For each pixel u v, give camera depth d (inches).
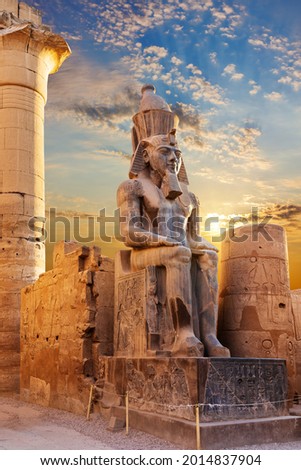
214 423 225.3
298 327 350.9
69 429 272.1
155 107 311.0
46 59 524.7
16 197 478.0
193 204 303.6
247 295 309.4
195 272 287.9
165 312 273.0
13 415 325.1
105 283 317.1
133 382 267.9
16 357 458.0
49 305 367.6
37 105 507.8
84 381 304.8
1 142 486.6
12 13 530.3
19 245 472.7
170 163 295.4
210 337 275.0
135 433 248.2
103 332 312.2
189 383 232.1
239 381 241.0
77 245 364.2
